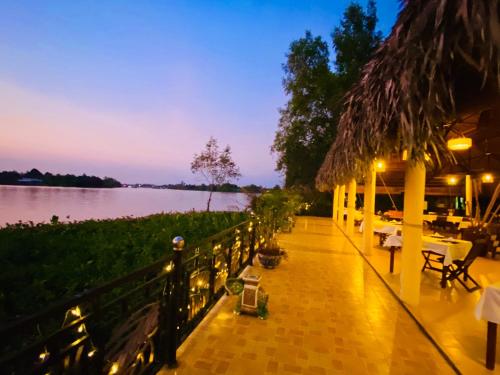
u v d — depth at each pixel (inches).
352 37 725.9
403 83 62.6
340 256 271.7
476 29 44.5
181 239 95.0
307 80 802.2
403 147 96.3
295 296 160.7
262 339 112.3
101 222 221.0
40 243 131.2
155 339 91.0
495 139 236.7
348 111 133.1
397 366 98.8
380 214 545.3
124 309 74.5
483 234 290.4
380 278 199.6
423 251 212.7
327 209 819.4
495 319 96.4
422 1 57.8
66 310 53.1
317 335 117.4
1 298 76.8
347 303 153.2
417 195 150.2
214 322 125.7
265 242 239.8
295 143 828.0
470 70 65.1
